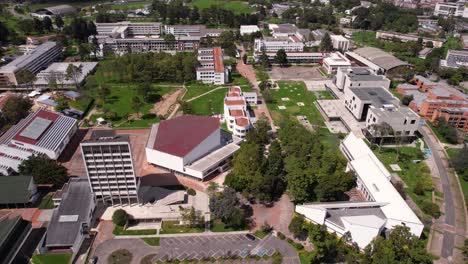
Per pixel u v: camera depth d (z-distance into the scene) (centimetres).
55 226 14900
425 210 17125
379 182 17538
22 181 17188
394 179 19638
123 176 16312
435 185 19400
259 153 19462
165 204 17062
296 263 14212
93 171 16025
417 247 13675
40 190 18288
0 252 13750
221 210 15650
